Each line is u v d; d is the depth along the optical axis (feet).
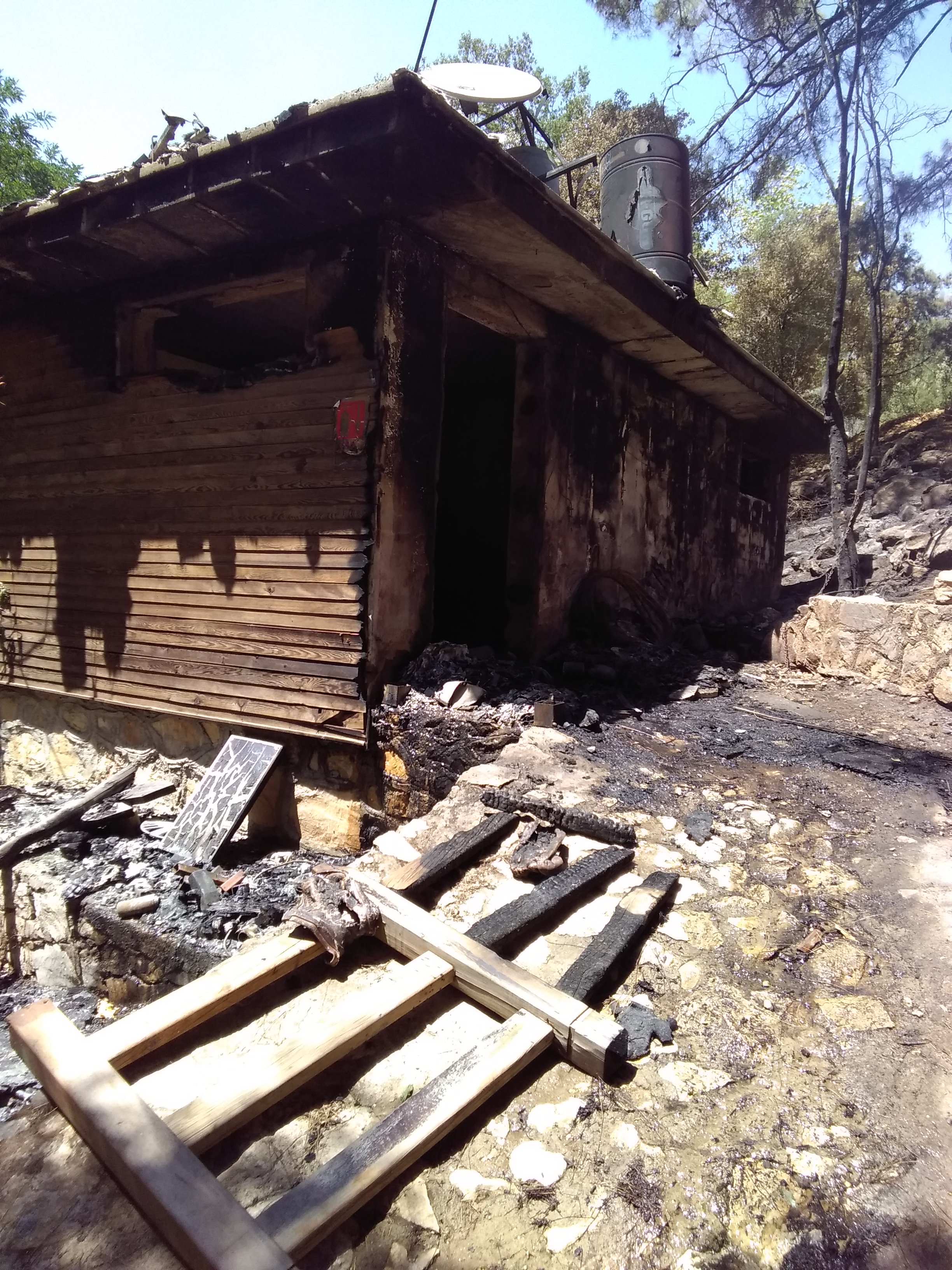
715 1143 7.30
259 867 15.79
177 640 18.26
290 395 16.21
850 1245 6.38
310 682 16.08
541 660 20.61
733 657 24.89
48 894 15.25
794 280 45.01
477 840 11.80
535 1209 6.62
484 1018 8.84
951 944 10.16
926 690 20.93
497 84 19.62
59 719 22.07
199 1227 5.76
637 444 24.44
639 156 23.09
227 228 15.76
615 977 9.46
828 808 13.82
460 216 14.78
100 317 19.43
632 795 13.69
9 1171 6.72
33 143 48.32
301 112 12.51
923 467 38.19
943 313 53.52
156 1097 7.60
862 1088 7.98
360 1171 6.49
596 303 19.21
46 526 20.89
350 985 9.34
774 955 9.91
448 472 26.81
